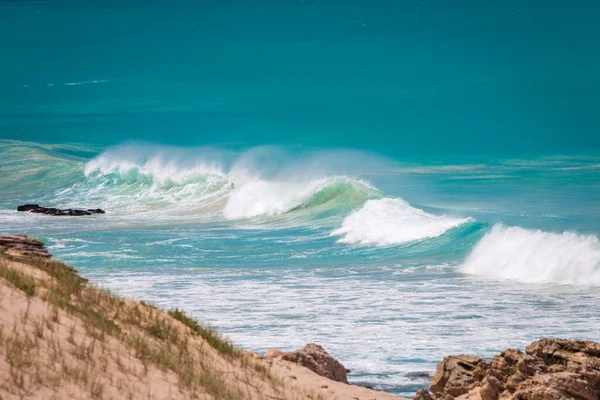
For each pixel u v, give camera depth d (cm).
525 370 4653
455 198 18262
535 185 19925
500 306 8650
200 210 17875
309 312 8362
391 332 7500
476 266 10888
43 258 5541
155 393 3566
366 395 4781
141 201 19200
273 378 4512
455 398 4838
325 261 11925
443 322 7894
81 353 3700
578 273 9869
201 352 4466
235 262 11788
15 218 16312
